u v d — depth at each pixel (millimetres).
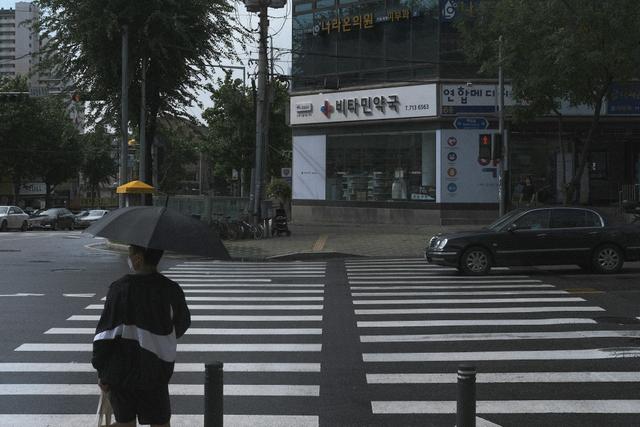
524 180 27844
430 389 6605
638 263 17609
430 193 28109
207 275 15875
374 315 10445
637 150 28375
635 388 6648
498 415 5844
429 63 27766
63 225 46469
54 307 11141
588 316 10273
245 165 44562
